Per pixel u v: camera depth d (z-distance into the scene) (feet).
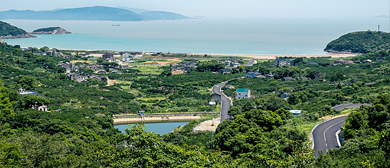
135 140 146.61
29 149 208.85
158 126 476.54
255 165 166.71
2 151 198.49
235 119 372.79
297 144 182.91
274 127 338.13
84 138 318.04
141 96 635.66
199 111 527.81
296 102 500.33
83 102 549.95
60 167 202.18
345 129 269.85
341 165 184.55
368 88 543.80
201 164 154.61
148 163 141.28
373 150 199.93
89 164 212.84
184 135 391.86
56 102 533.55
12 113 336.70
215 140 301.84
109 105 547.08
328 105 410.93
